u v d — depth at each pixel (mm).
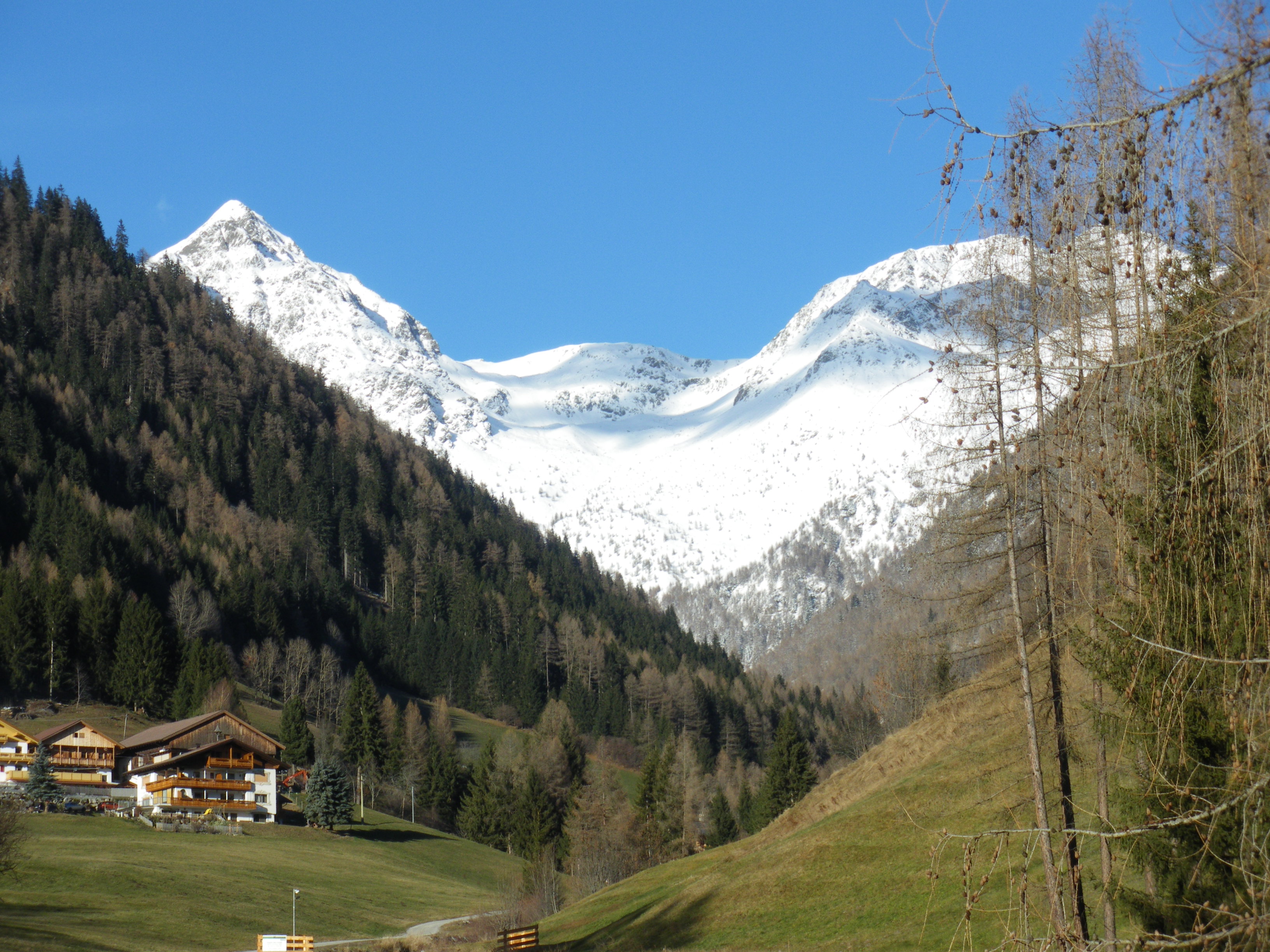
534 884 67062
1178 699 10555
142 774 101250
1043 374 14656
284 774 110812
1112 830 16297
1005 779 25484
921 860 37344
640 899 53781
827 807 50062
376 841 100562
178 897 62344
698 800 105750
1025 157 8695
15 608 122312
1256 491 8320
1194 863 15156
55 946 46781
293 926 59875
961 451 18031
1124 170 8352
